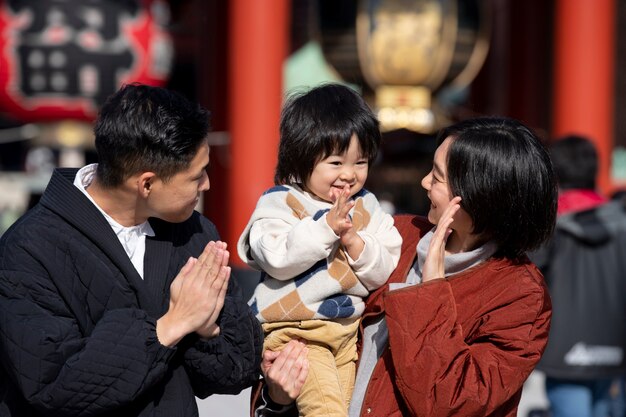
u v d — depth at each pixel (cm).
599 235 911
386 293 462
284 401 491
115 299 438
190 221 484
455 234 496
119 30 1897
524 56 2406
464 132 476
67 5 1869
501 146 466
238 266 1562
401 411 467
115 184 441
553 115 1770
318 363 488
